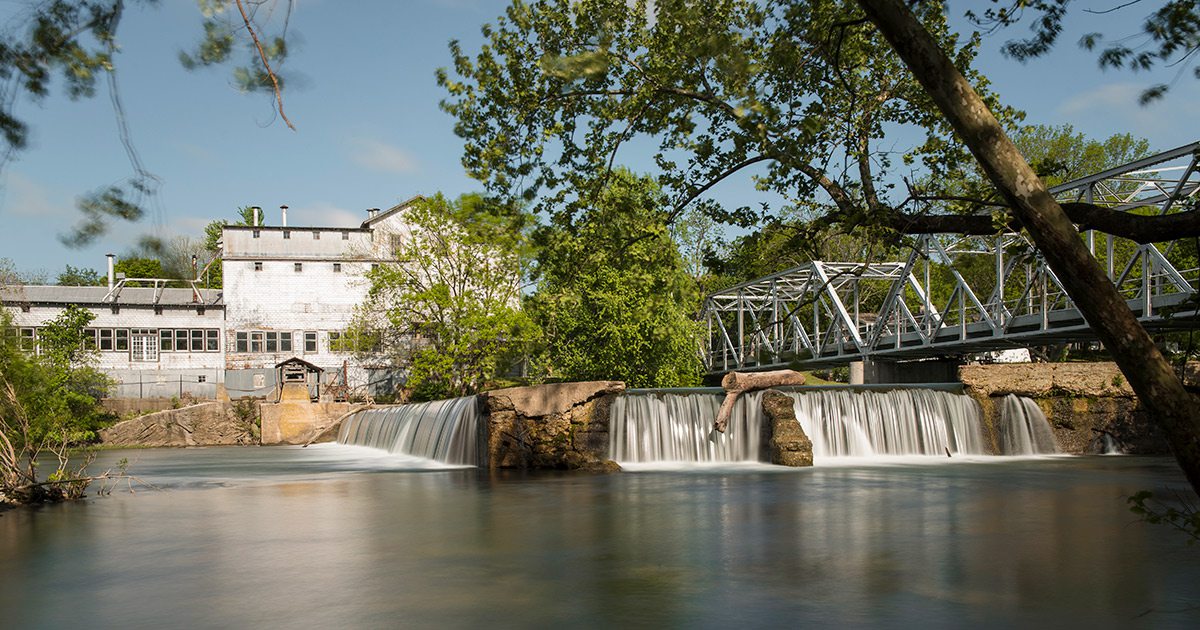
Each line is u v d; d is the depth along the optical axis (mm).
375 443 38844
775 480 20328
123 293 57188
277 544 12758
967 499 16734
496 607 8805
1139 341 4320
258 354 57344
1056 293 39562
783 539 12469
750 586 9531
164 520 15586
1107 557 10914
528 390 24594
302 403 46938
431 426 31109
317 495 19438
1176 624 7855
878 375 47000
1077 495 17266
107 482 24078
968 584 9500
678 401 24984
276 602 9180
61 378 43219
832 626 7902
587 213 10148
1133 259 31188
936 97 4656
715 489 18672
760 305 62344
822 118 8867
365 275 51562
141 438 45906
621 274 36875
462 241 45719
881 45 9141
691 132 9258
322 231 59156
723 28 8727
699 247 44875
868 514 14852
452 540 12828
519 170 9969
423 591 9547
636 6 9586
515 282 46719
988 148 4531
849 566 10539
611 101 9945
